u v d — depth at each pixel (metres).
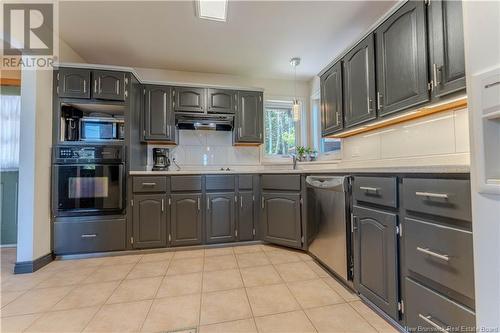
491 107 0.75
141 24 2.36
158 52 2.91
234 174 2.79
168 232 2.61
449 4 1.33
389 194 1.29
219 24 2.37
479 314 0.80
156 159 3.11
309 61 3.17
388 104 1.74
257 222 2.84
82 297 1.64
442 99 1.38
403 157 1.92
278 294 1.65
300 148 3.46
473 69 0.81
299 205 2.47
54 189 2.38
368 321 1.34
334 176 1.87
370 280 1.45
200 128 3.22
